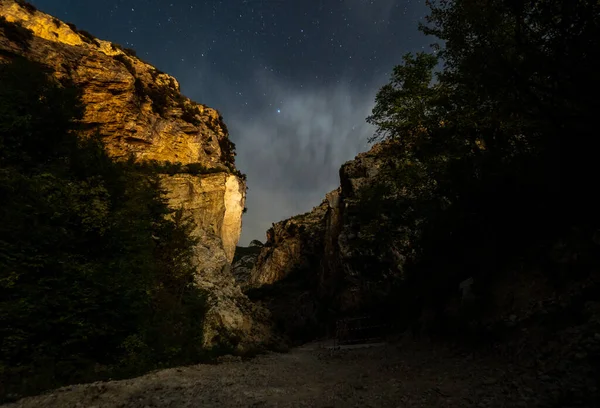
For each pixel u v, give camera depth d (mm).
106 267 12430
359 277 38656
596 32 7891
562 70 8672
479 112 13531
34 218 10859
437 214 16453
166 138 35969
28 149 12734
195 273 26453
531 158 10969
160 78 43750
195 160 37781
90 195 13422
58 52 30359
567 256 8969
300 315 50812
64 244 11508
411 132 21312
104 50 38562
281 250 73000
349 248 40781
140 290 13586
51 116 13273
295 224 74938
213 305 24766
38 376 8805
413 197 22125
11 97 12328
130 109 33031
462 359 9875
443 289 15555
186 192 31750
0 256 9727
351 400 7195
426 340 14484
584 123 8680
